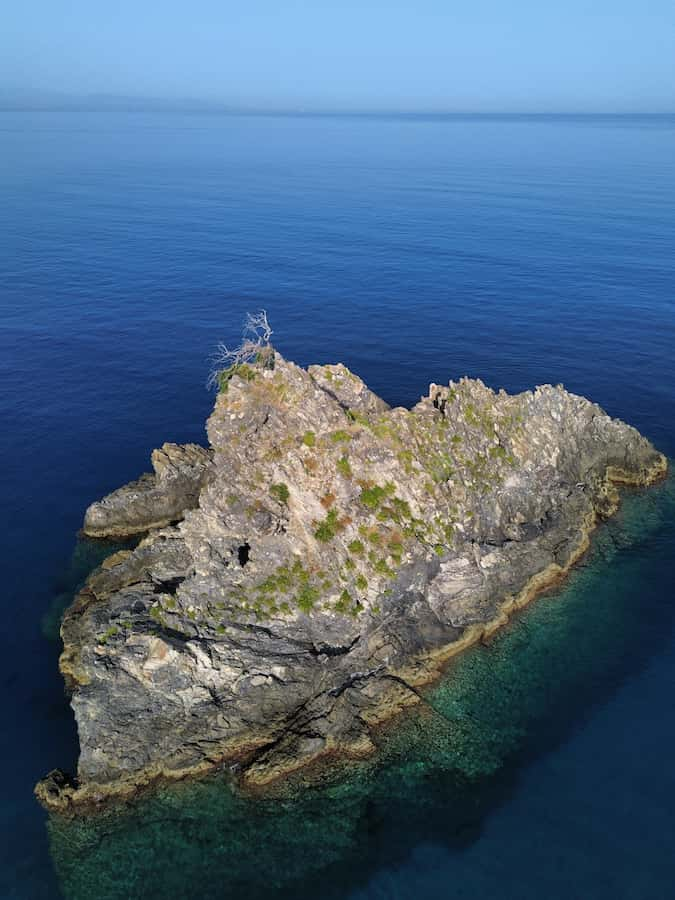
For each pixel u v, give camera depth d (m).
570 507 54.12
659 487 60.41
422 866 33.59
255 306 105.50
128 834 34.94
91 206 181.25
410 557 44.09
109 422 73.62
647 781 37.47
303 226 157.38
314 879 33.06
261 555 42.97
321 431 44.50
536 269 121.81
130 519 57.31
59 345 91.62
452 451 48.41
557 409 57.12
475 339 92.75
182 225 158.88
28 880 33.16
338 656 41.38
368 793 36.53
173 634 40.38
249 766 37.12
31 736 40.16
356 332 95.19
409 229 153.12
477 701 41.59
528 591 48.72
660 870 33.28
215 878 33.12
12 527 57.69
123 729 37.62
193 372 84.69
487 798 36.53
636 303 104.56
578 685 42.88
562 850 34.22
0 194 197.50
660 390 78.31
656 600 49.19
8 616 48.69
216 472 44.41
